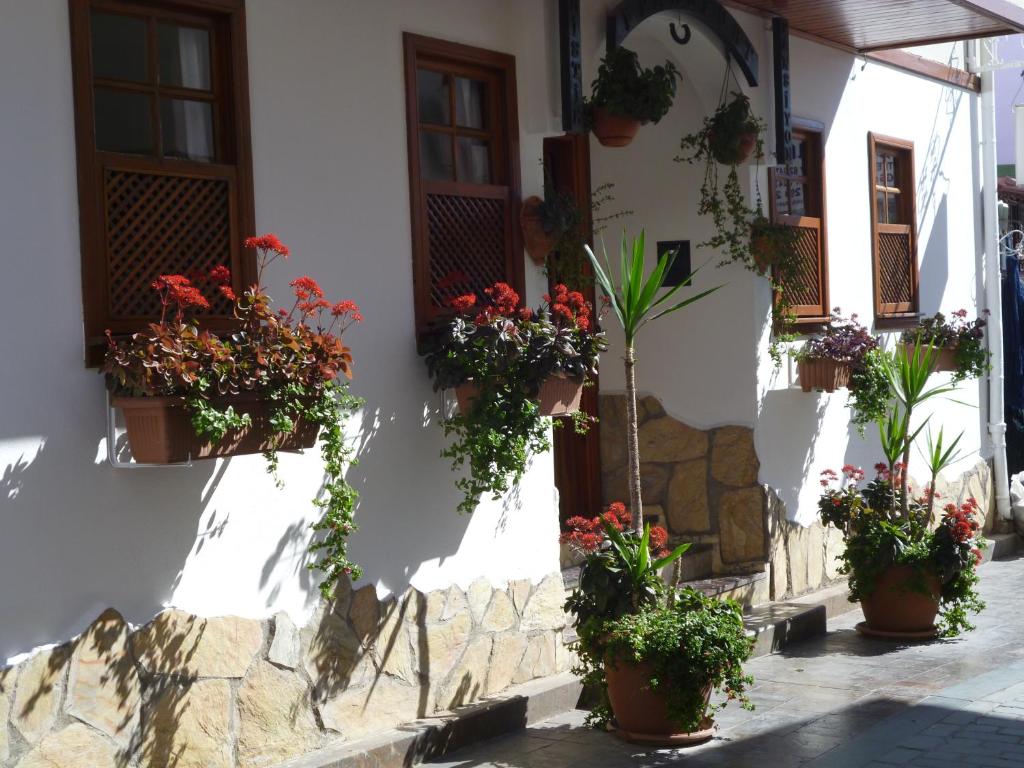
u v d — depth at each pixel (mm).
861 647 7430
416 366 5637
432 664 5656
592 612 5723
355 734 5258
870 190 9469
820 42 8781
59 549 4215
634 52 7098
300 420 4586
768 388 8102
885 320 9602
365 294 5402
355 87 5379
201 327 4707
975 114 11211
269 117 5004
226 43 4895
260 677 4879
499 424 5395
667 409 8211
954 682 6500
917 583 7426
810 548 8555
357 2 5395
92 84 4422
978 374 9781
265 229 4977
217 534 4750
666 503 8242
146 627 4473
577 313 5793
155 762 4473
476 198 6023
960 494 10586
